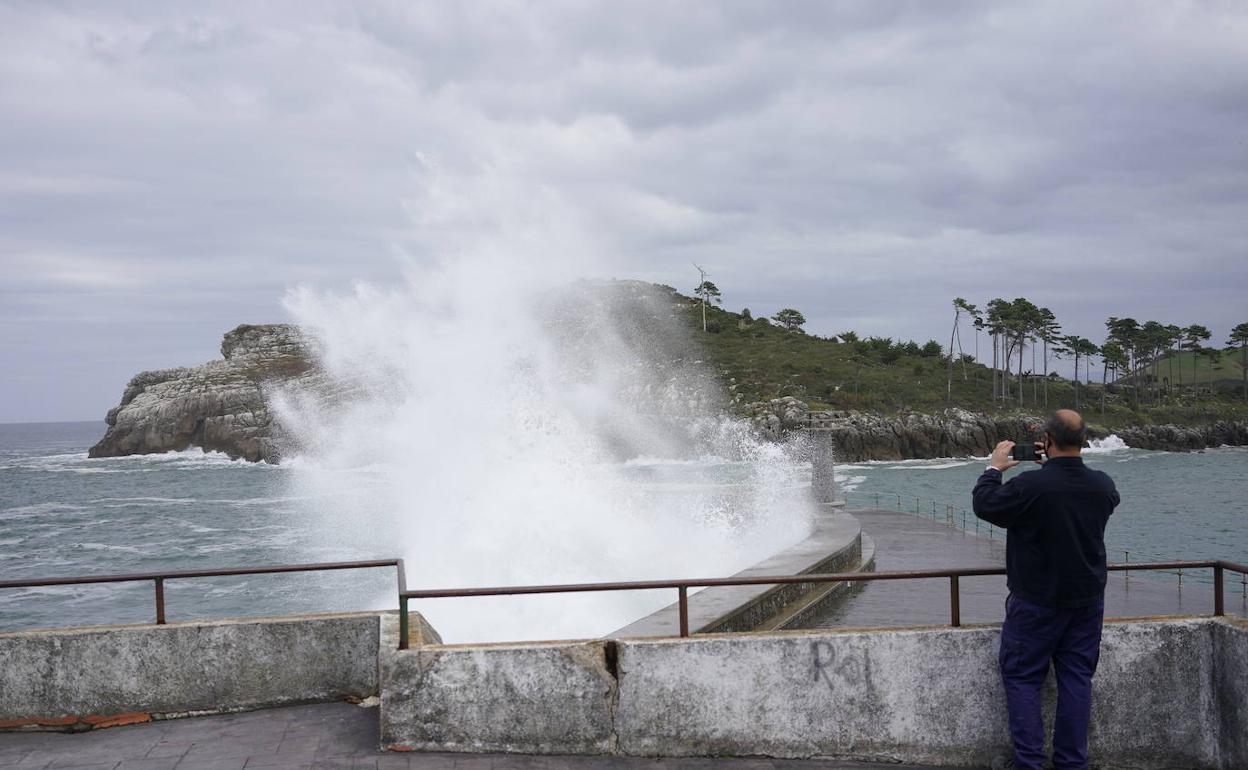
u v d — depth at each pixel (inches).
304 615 208.2
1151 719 175.2
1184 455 4001.0
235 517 1878.7
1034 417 4045.3
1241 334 6127.0
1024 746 163.6
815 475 844.0
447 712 176.6
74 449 6333.7
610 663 177.8
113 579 207.2
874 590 531.5
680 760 174.9
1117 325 6072.8
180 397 4441.4
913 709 176.1
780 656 176.7
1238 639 168.9
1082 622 163.0
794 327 6200.8
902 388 4566.9
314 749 178.2
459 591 181.5
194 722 196.2
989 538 784.3
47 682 197.8
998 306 5012.3
